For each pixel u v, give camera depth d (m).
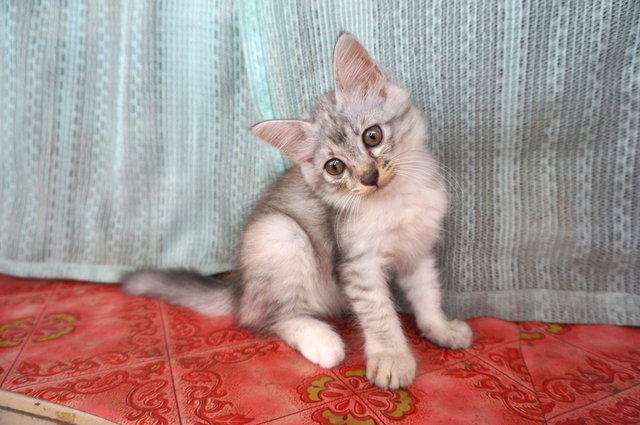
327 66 0.47
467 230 0.45
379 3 0.44
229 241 0.53
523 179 0.43
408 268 0.45
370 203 0.42
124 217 0.52
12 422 0.36
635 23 0.39
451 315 0.45
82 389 0.38
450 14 0.43
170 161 0.52
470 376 0.38
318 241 0.45
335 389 0.37
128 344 0.43
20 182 0.52
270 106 0.49
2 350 0.42
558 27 0.40
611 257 0.42
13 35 0.50
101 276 0.53
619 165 0.41
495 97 0.43
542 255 0.44
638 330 0.42
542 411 0.35
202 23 0.50
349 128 0.41
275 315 0.44
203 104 0.51
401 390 0.37
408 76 0.45
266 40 0.48
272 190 0.48
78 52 0.50
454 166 0.45
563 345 0.41
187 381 0.38
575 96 0.41
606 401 0.36
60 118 0.51
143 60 0.49
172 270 0.51
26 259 0.53
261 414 0.35
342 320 0.47
